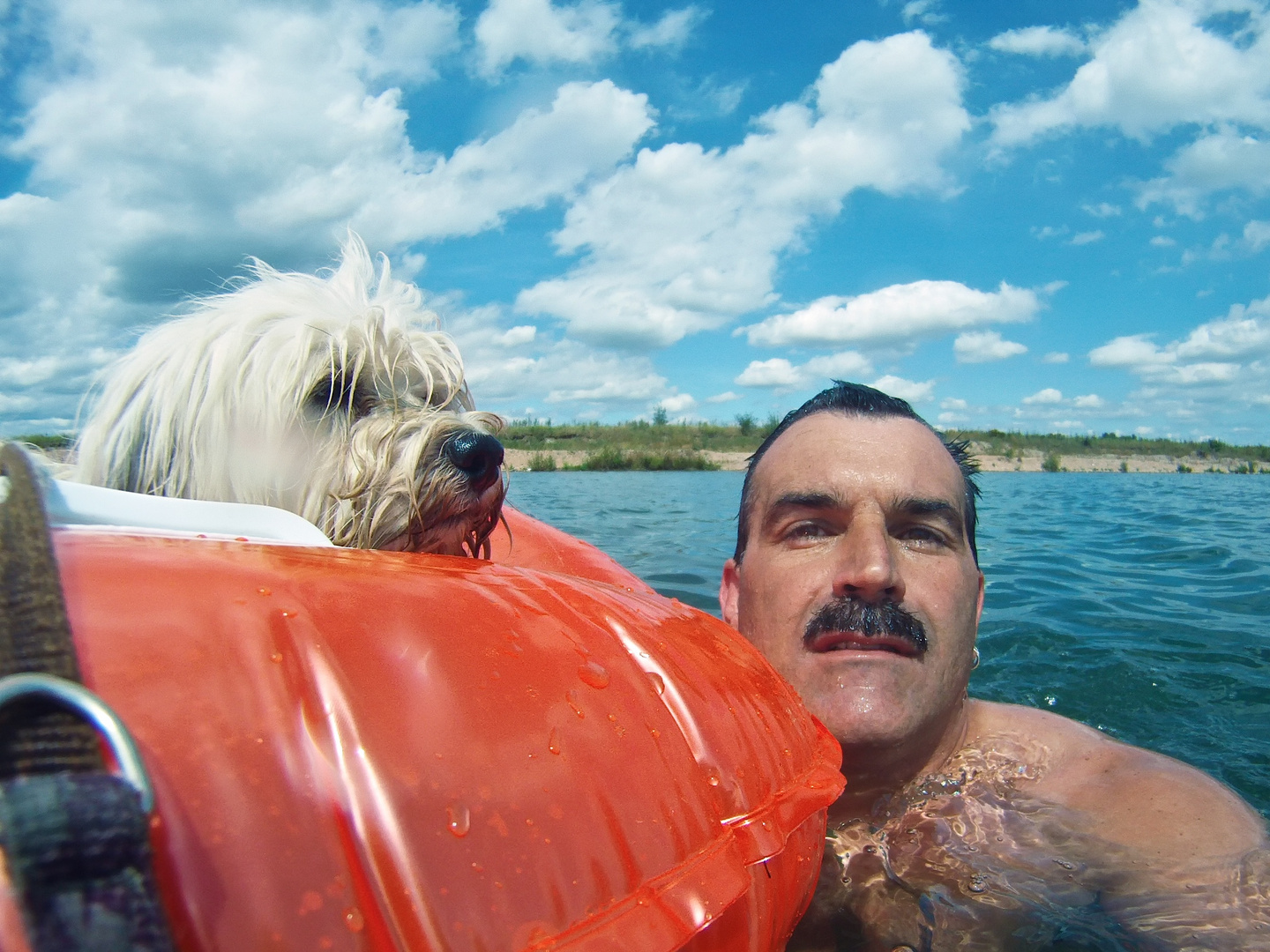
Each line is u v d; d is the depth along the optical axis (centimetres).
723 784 29
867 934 41
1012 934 41
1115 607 118
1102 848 46
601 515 236
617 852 24
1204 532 207
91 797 14
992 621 109
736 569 67
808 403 60
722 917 27
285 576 26
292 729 21
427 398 64
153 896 14
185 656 21
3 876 15
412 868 20
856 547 50
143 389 55
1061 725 60
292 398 56
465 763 22
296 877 19
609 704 28
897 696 49
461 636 26
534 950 21
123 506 30
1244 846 45
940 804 52
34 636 16
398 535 55
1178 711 77
